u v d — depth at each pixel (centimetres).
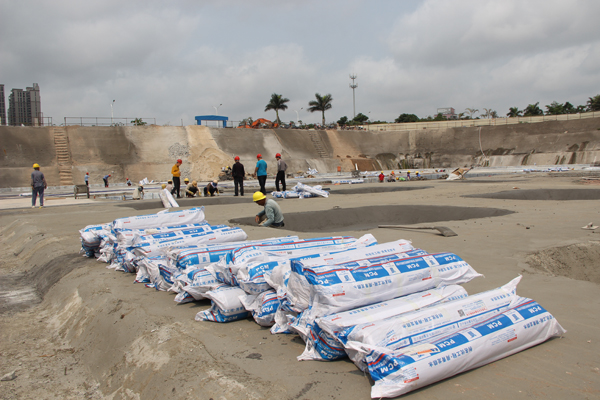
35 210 1443
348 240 524
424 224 866
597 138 4622
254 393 237
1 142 3594
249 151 4678
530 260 557
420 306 309
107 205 1527
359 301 301
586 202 1182
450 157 5306
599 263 590
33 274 684
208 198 1692
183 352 305
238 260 375
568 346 291
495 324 276
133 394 297
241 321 364
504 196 1455
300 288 308
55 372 362
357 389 239
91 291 488
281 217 931
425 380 232
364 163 5259
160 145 4278
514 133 5162
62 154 3784
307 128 6419
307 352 284
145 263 491
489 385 239
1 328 463
